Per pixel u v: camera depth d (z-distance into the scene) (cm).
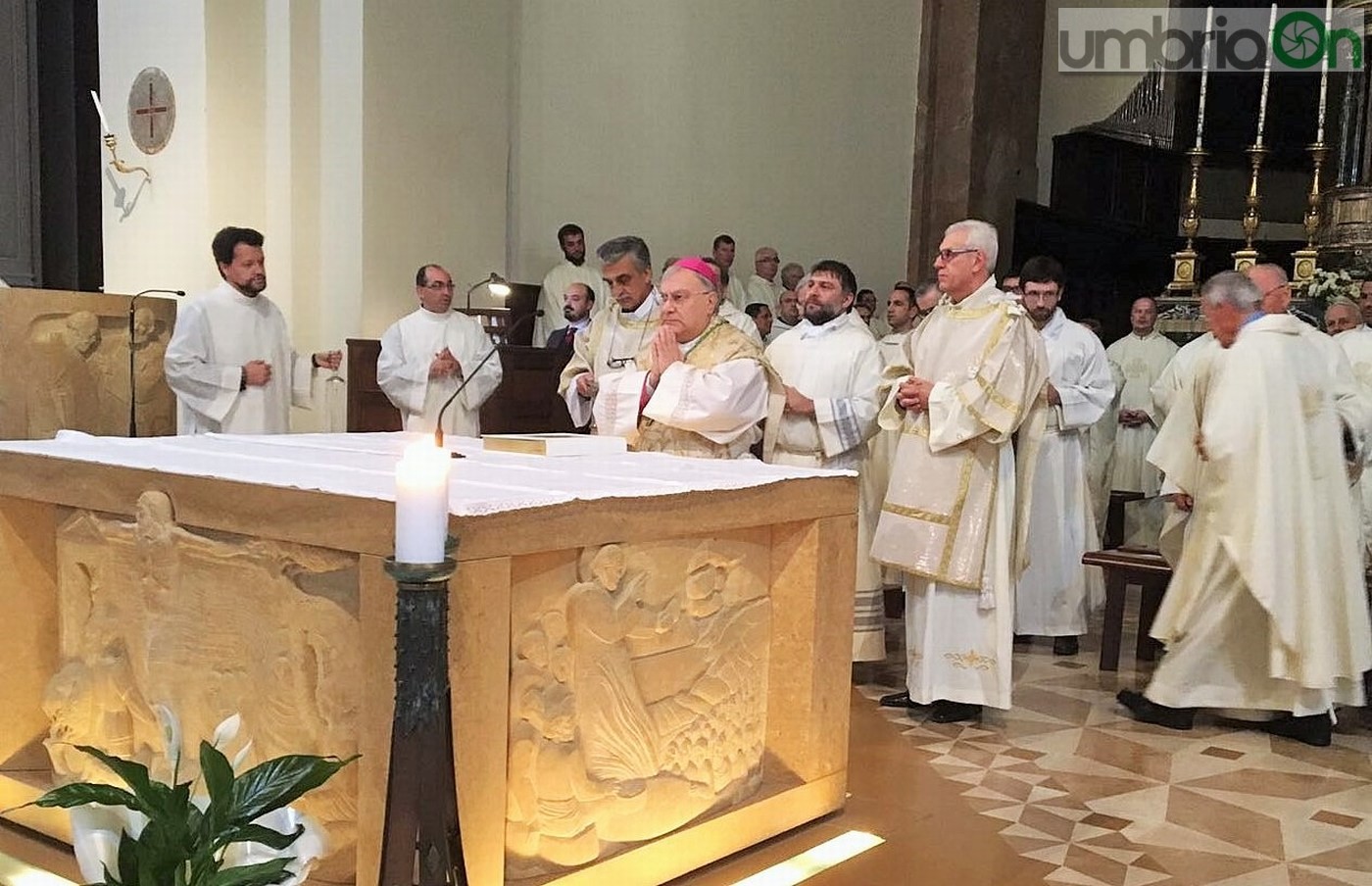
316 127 820
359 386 732
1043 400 450
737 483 245
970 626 454
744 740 263
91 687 246
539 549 203
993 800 379
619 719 227
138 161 845
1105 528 898
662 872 237
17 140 912
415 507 171
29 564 261
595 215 987
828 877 253
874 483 533
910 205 1232
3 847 246
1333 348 497
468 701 193
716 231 1077
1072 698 518
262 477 218
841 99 1161
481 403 678
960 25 1184
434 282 669
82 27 958
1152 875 319
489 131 871
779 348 517
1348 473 488
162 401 586
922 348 466
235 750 221
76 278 970
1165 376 660
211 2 798
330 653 208
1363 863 332
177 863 133
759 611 265
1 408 516
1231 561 452
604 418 416
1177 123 1357
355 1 789
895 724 462
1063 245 1259
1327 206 948
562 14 946
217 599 225
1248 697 465
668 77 1025
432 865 176
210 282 812
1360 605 457
